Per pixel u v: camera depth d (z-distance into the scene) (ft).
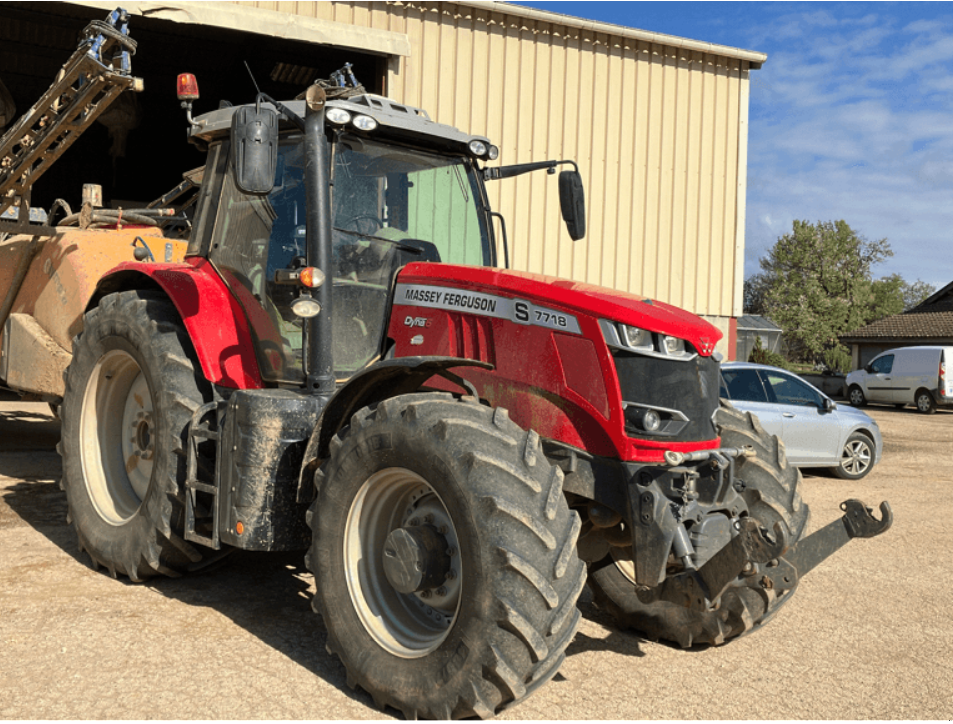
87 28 15.83
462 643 9.12
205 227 14.60
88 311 16.19
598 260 42.19
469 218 13.99
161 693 10.00
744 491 12.56
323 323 11.59
